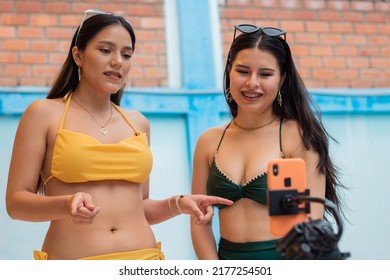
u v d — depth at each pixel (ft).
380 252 15.25
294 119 9.09
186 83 15.14
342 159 15.56
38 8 14.98
